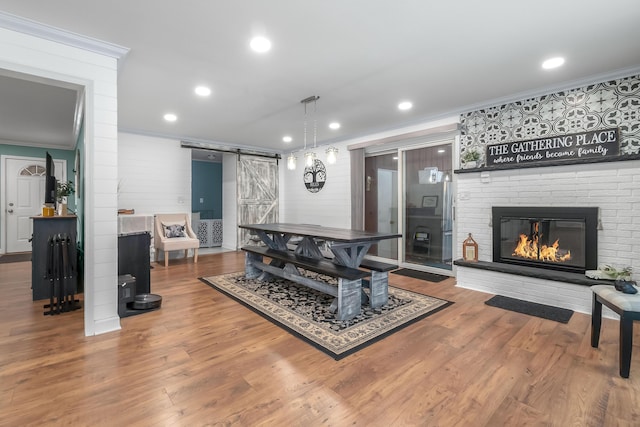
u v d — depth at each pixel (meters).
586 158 3.02
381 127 5.01
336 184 6.02
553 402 1.64
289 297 3.38
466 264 3.73
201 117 4.44
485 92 3.45
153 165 5.53
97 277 2.44
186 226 5.69
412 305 3.14
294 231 3.48
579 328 2.58
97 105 2.42
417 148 4.77
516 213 3.50
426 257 4.72
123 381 1.80
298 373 1.91
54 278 2.87
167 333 2.46
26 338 2.35
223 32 2.25
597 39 2.35
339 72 2.92
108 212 2.48
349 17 2.07
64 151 6.61
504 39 2.36
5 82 3.25
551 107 3.32
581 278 2.93
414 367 1.98
